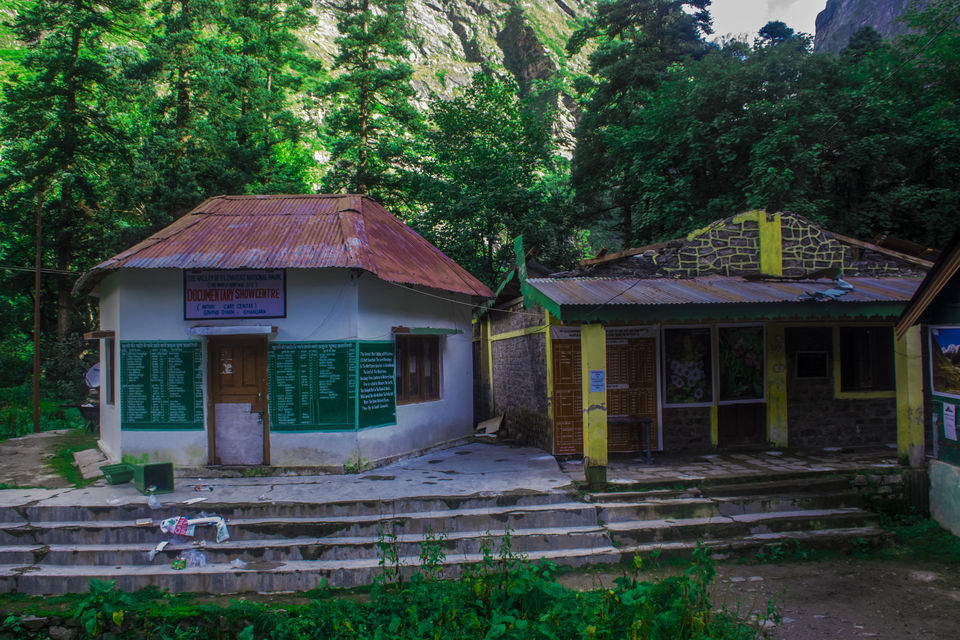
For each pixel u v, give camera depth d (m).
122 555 6.92
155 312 9.32
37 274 16.14
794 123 14.41
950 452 7.88
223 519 7.31
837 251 10.36
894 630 5.47
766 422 10.20
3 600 6.45
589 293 8.44
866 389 10.40
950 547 7.32
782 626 5.55
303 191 25.77
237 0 26.72
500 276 17.84
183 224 10.34
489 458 10.16
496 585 5.93
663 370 10.01
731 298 8.23
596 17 24.98
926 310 8.19
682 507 7.64
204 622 5.91
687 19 23.78
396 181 22.05
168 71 21.64
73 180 21.52
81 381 19.89
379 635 5.42
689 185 15.75
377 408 9.62
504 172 18.47
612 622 5.14
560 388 10.05
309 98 45.47
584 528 7.37
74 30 21.95
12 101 21.69
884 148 14.26
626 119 21.23
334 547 6.97
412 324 10.72
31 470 9.66
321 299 9.23
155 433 9.27
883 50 18.56
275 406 9.20
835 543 7.30
